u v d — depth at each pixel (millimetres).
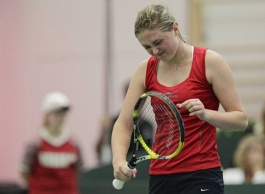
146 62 9984
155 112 9836
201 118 9188
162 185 9852
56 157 18141
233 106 9531
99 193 17156
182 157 9633
